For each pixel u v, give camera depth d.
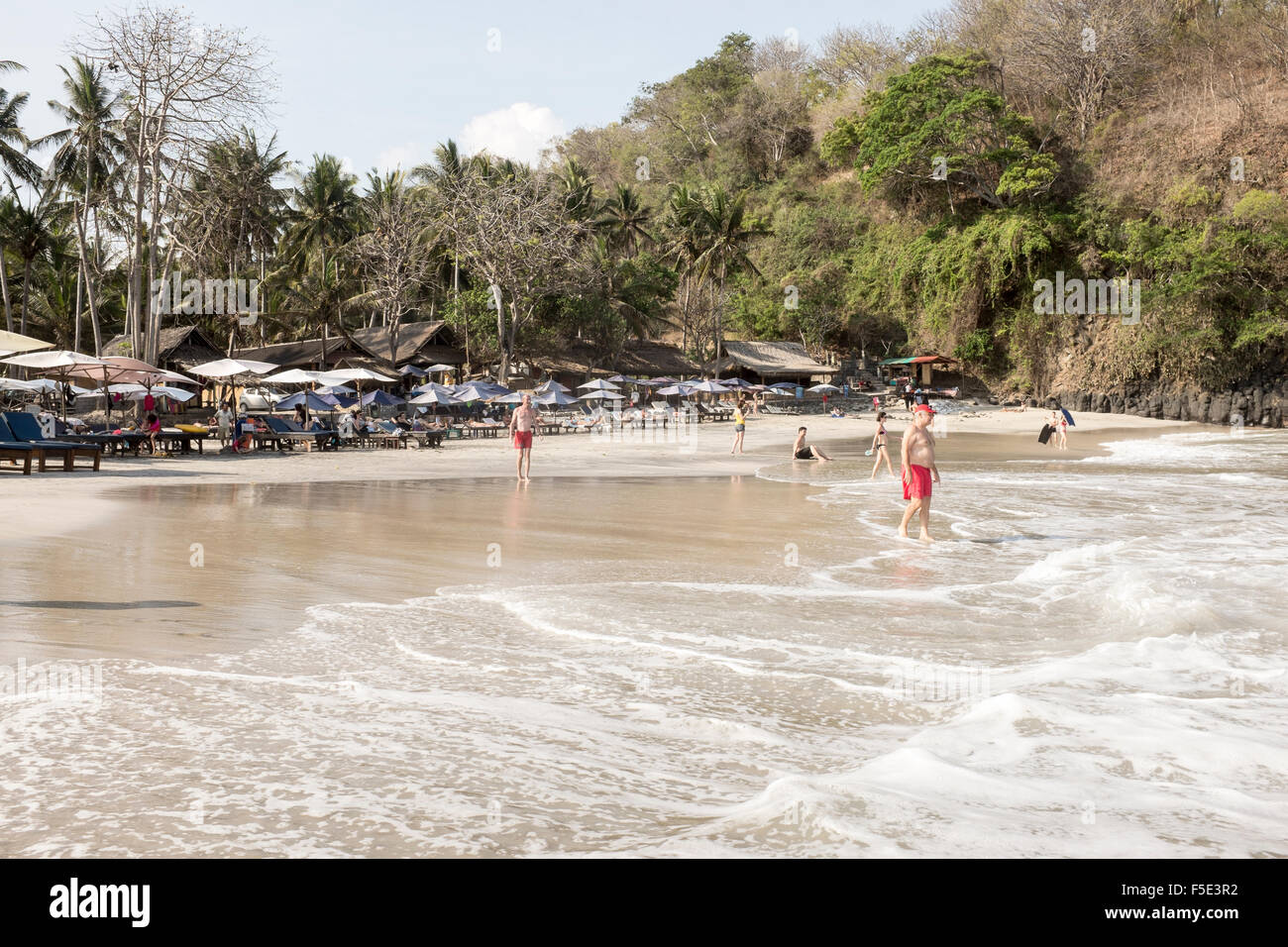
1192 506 15.70
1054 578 8.72
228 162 40.75
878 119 66.75
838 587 8.17
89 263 52.41
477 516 13.38
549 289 55.59
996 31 71.81
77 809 2.97
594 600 7.32
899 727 4.24
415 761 3.54
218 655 5.25
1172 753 3.80
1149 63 65.19
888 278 72.19
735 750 3.83
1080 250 62.66
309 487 17.89
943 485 19.62
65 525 11.20
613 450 32.88
